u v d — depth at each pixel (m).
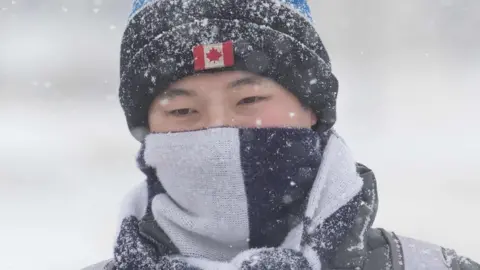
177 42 5.87
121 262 5.75
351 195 5.72
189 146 5.89
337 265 5.50
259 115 5.96
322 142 6.36
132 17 6.32
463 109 48.03
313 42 6.22
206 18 5.85
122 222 6.12
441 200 22.50
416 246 5.93
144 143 6.34
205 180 5.91
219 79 5.83
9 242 19.11
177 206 6.09
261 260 5.23
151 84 6.05
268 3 5.98
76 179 28.53
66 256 17.92
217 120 5.88
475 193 23.27
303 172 5.99
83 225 20.88
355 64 86.06
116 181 28.05
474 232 18.83
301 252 5.44
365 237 5.70
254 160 5.87
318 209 5.71
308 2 6.64
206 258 5.86
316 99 6.23
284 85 6.00
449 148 33.41
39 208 23.33
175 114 6.09
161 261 5.64
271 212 5.94
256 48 5.85
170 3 5.98
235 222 5.90
